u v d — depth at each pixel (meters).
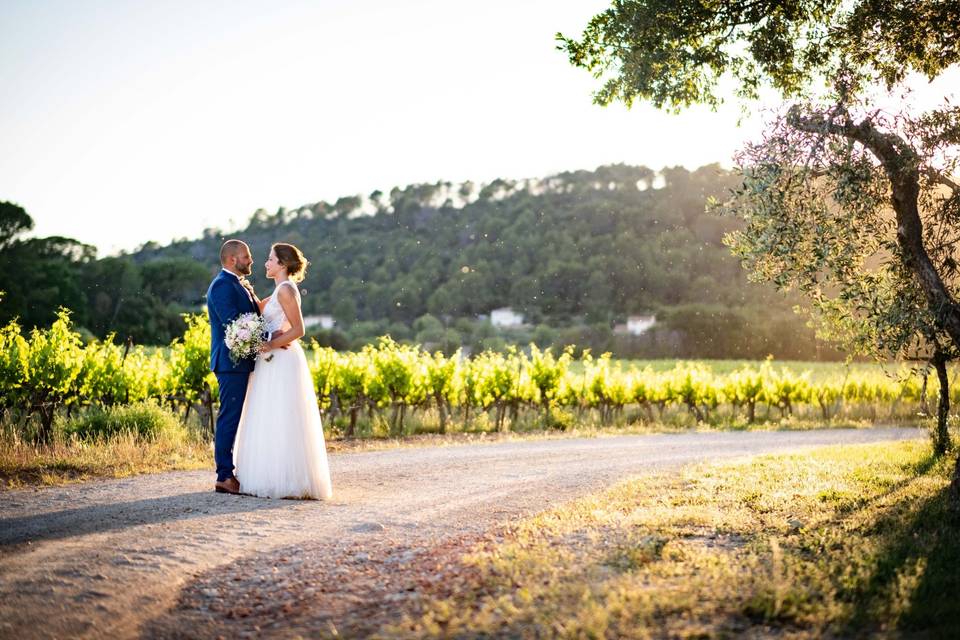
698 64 8.38
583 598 3.85
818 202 6.72
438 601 4.00
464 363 17.95
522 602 3.91
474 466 9.73
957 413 20.44
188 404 13.37
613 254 83.88
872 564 4.61
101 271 58.28
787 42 8.38
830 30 8.31
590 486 8.03
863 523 5.84
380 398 15.22
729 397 22.25
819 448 12.00
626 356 70.31
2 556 4.63
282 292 6.91
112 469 8.16
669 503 6.75
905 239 6.71
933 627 3.65
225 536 5.30
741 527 5.75
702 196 89.88
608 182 104.00
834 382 24.78
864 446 11.86
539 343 72.06
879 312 7.09
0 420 10.59
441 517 6.29
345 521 5.98
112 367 12.83
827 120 6.41
